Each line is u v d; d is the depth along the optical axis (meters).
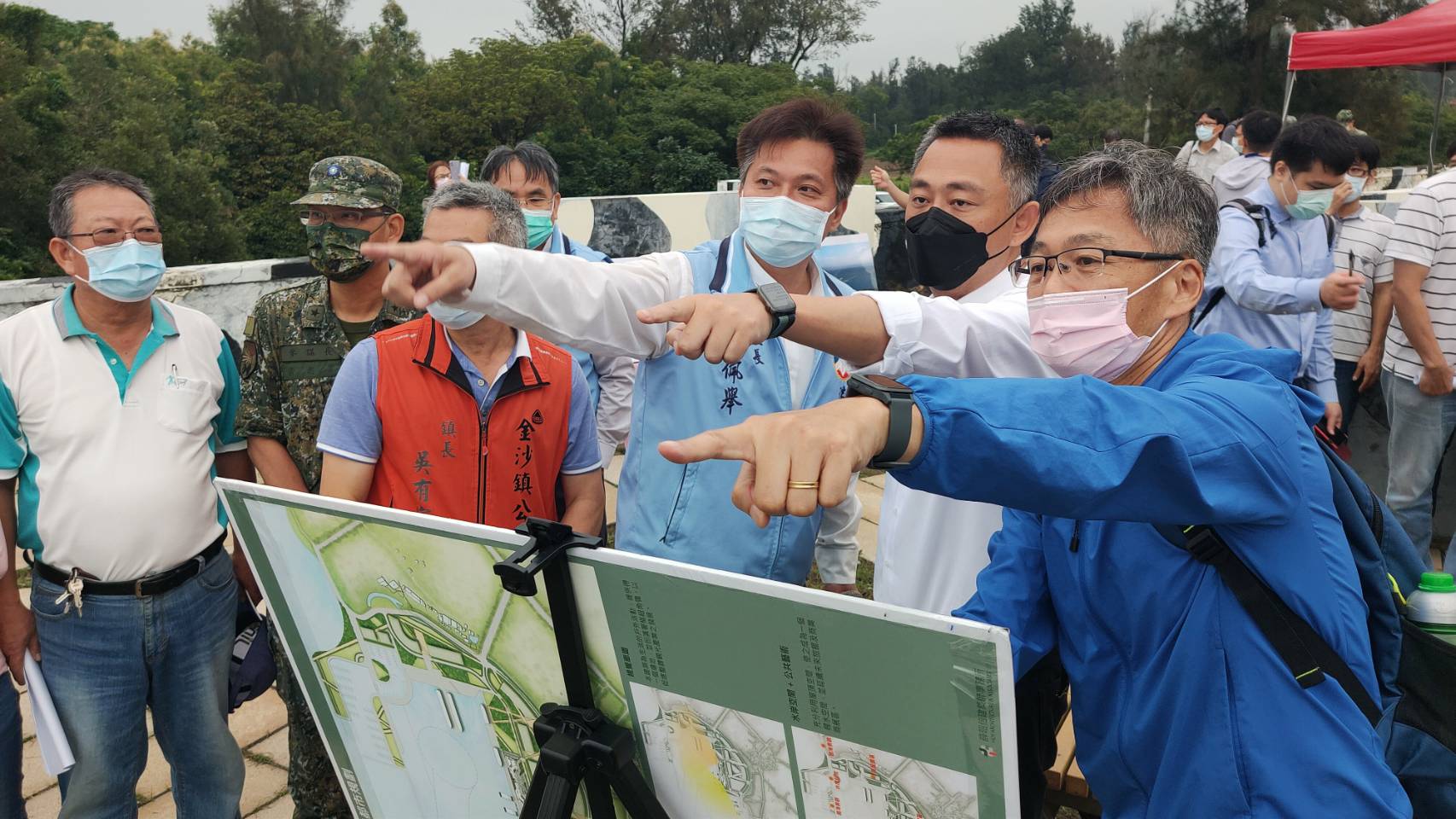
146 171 30.03
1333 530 1.29
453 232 2.21
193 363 2.36
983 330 1.45
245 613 2.54
